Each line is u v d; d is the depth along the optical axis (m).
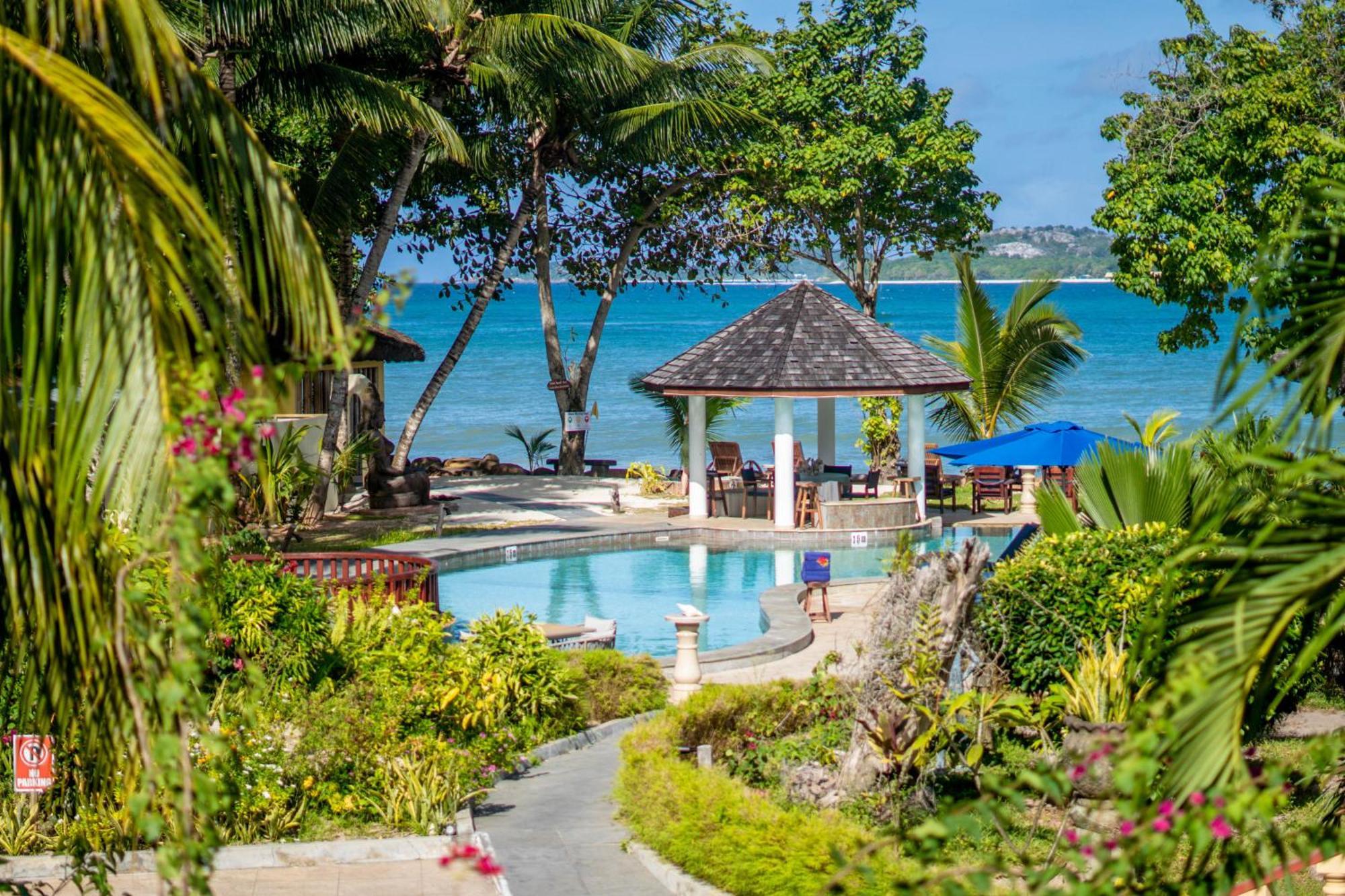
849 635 20.30
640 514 31.94
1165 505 15.58
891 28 39.12
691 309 186.25
